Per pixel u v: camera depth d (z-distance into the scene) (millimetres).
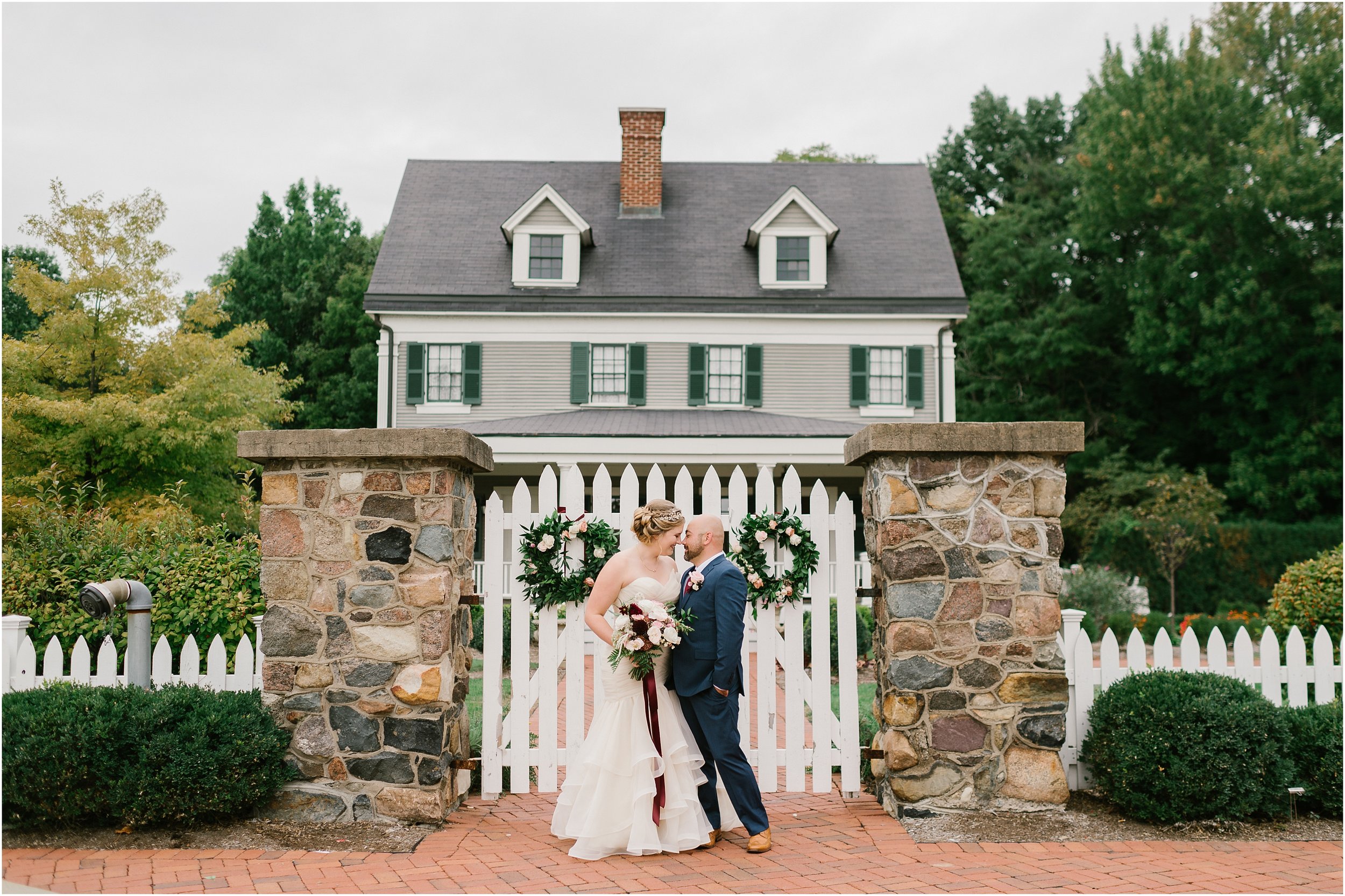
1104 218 24359
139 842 4402
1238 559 18359
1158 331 23141
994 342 27156
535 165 21703
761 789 5184
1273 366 22469
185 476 14297
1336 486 21562
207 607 6539
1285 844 4426
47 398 13617
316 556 4973
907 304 18547
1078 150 29234
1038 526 4977
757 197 20953
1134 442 26094
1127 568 19047
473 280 18656
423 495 4977
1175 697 4770
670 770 4332
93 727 4445
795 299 18469
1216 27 24797
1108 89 24594
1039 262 26703
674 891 3836
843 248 19703
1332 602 9719
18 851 4238
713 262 19344
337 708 4875
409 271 18734
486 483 17594
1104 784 4891
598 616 4426
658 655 4367
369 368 29234
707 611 4367
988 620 4930
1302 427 22250
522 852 4352
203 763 4488
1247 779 4574
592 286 18719
